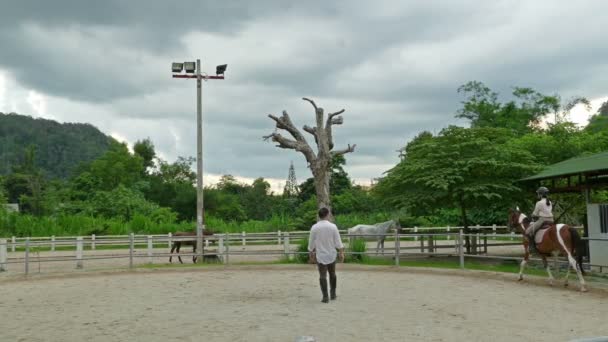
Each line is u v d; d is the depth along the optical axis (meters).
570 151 29.84
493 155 20.91
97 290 14.54
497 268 18.00
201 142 22.30
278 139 21.31
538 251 14.35
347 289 14.13
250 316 10.50
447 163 20.97
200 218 21.88
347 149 21.84
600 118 52.47
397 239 18.98
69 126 189.25
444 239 35.25
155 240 21.11
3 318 10.64
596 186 16.42
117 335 9.02
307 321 9.95
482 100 59.16
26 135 164.88
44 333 9.24
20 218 36.03
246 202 62.59
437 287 14.39
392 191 23.16
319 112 21.64
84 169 80.38
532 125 55.91
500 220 34.44
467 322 9.73
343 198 49.91
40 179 76.69
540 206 14.15
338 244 12.09
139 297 13.16
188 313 10.91
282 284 15.36
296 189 65.44
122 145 74.62
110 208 49.09
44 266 22.02
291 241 32.88
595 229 16.05
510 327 9.27
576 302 11.74
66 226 36.97
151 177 72.75
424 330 9.10
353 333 8.92
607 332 8.82
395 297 12.72
